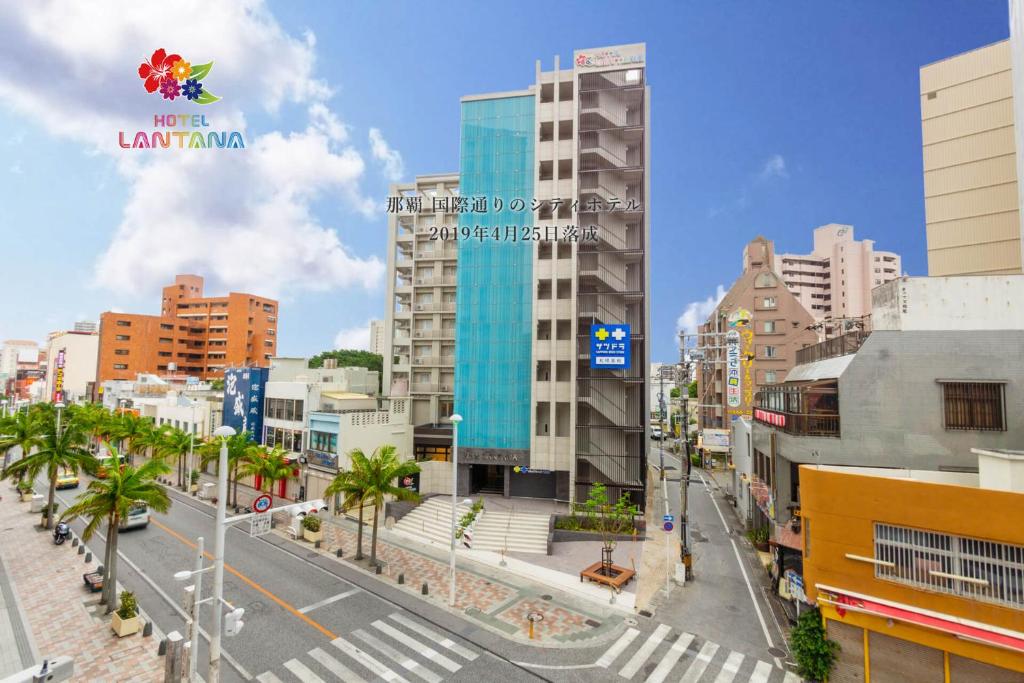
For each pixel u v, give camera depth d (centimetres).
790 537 1962
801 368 2612
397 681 1434
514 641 1669
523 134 3731
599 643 1664
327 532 2858
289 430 3744
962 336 1800
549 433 3400
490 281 3662
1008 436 1722
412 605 1927
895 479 1330
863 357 1872
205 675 1456
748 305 5159
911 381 1820
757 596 2050
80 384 9050
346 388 4456
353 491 2392
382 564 2280
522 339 3562
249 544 2619
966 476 1564
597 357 3133
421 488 3550
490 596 2027
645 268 3391
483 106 3816
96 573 2084
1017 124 2522
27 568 2253
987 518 1202
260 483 3847
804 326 4997
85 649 1576
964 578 1205
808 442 1895
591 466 3244
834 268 9675
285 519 3086
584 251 3375
